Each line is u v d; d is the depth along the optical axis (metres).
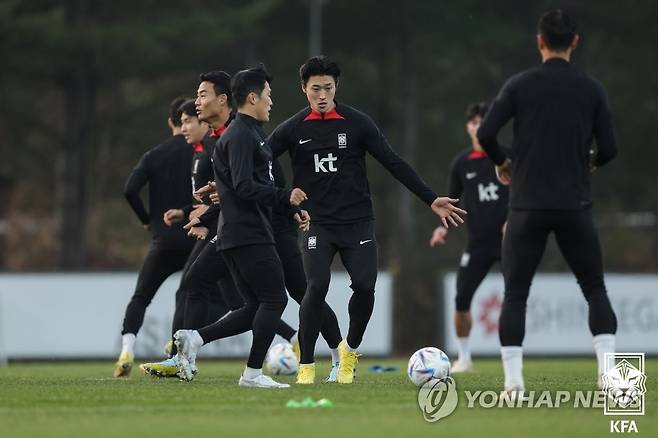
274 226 37.38
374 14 131.25
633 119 137.25
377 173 137.38
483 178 47.47
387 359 75.81
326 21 132.50
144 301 42.34
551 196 27.55
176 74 131.12
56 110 139.75
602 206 145.50
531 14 132.25
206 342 34.41
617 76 137.75
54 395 29.95
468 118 47.66
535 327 74.31
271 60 134.75
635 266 135.25
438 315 75.38
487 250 47.69
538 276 74.56
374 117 141.50
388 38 135.75
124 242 141.25
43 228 143.50
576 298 74.75
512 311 27.95
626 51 136.50
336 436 21.64
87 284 72.88
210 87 35.66
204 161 38.28
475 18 130.50
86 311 72.62
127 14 124.00
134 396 29.44
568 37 28.11
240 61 130.50
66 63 116.00
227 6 128.62
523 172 27.84
